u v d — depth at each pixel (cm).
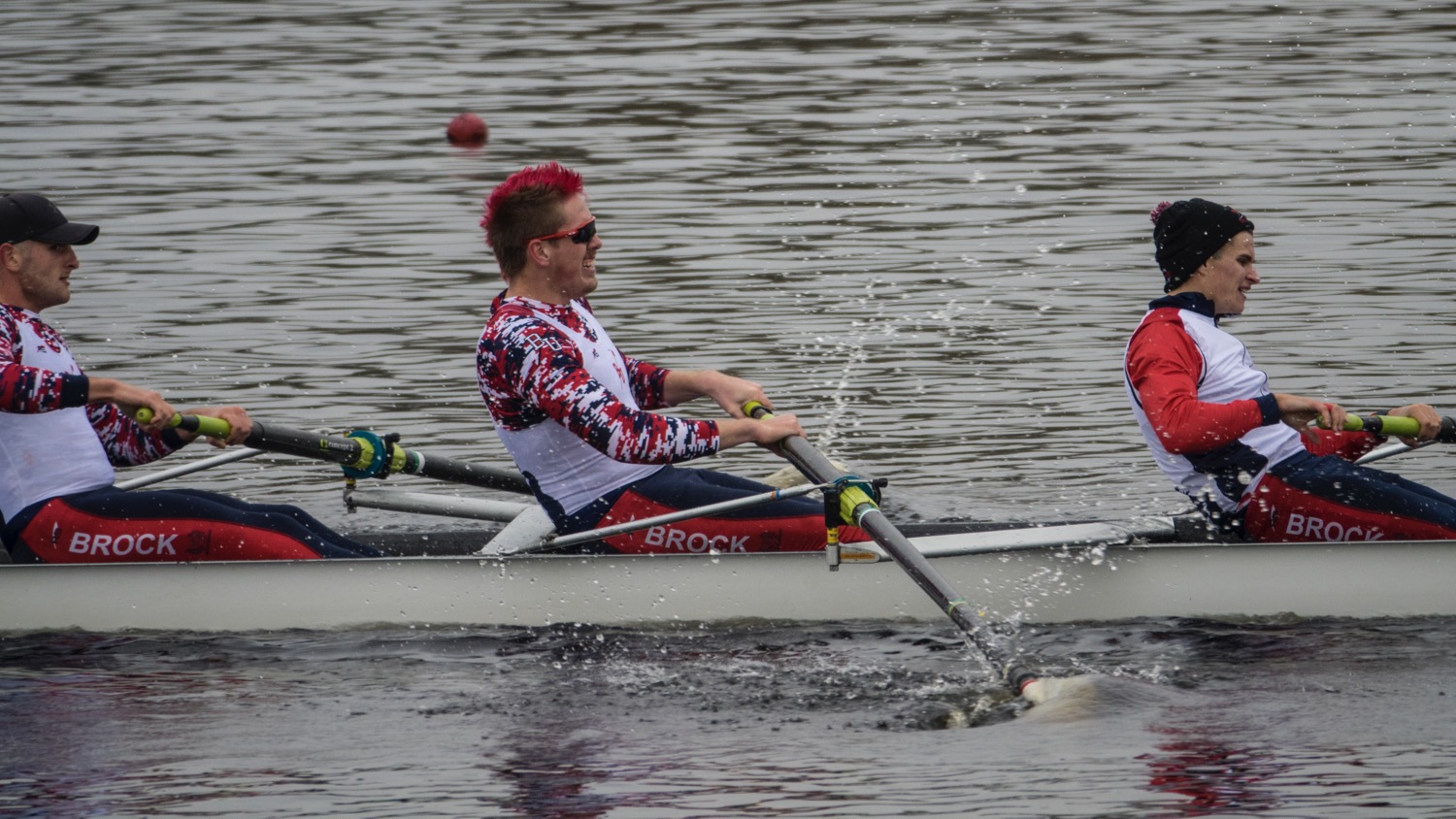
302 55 8125
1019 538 2028
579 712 1702
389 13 9412
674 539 2064
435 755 1566
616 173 5631
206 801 1446
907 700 1731
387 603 2031
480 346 2006
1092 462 2781
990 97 6850
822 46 8200
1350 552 2005
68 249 2080
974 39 8275
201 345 3584
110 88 7244
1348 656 1848
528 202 1964
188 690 1797
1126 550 2023
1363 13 8675
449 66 7800
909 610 2044
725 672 1842
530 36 8588
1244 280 2069
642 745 1588
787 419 1978
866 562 2034
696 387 2112
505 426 2042
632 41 8431
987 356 3469
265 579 2025
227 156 5900
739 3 9500
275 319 3816
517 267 1998
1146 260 4309
